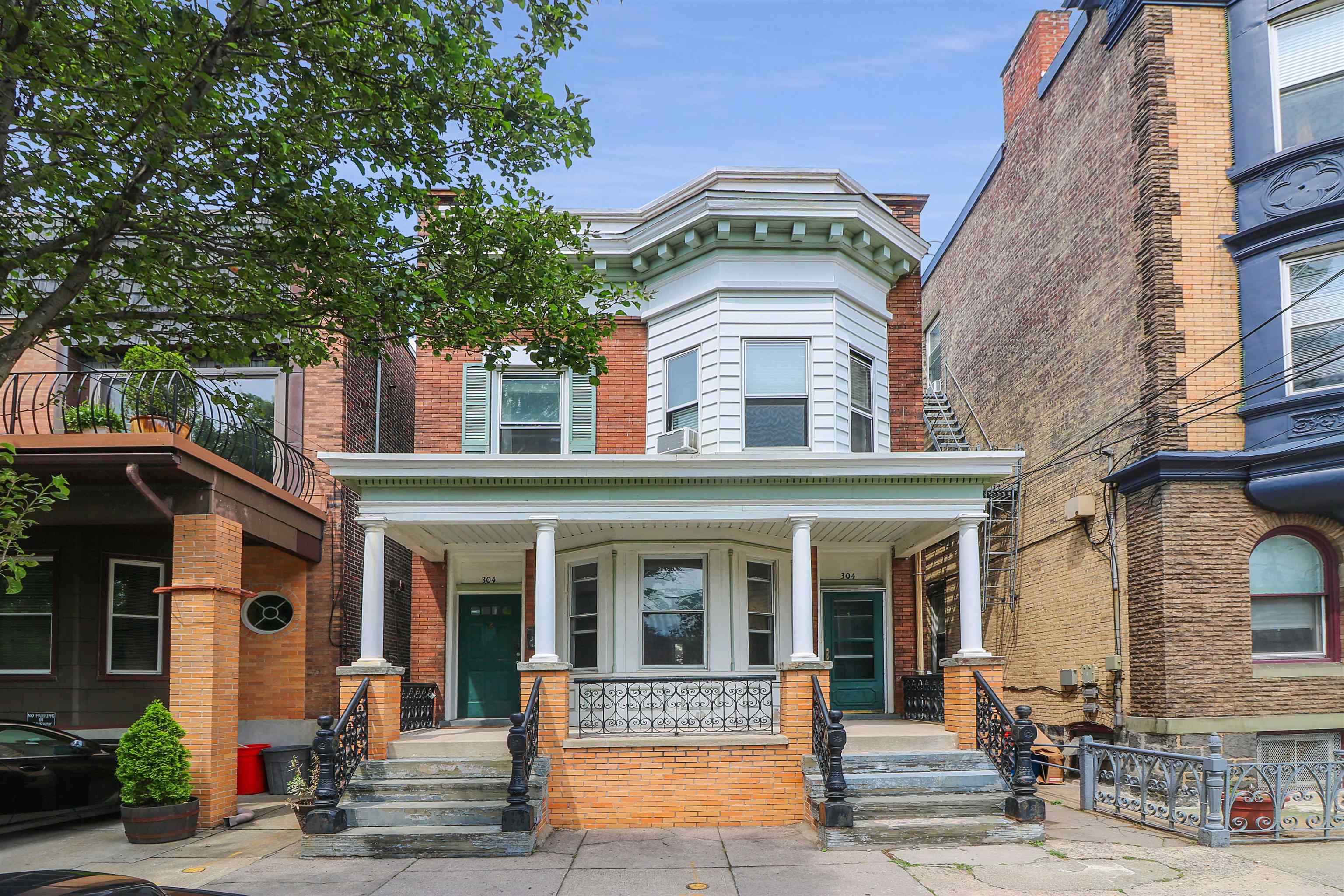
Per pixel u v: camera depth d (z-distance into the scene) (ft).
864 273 47.44
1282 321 42.29
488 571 51.24
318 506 49.39
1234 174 44.45
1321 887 27.14
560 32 30.45
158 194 25.81
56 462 34.53
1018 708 34.63
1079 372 52.34
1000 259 66.80
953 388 78.43
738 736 38.45
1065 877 28.48
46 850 33.65
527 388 47.70
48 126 25.76
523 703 38.01
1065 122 55.11
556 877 29.37
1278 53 44.14
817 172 48.60
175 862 31.65
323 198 28.76
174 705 36.78
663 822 37.17
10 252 26.12
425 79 28.78
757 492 40.45
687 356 46.11
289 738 47.39
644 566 45.32
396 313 30.91
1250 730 40.88
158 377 38.01
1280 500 41.52
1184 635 41.65
